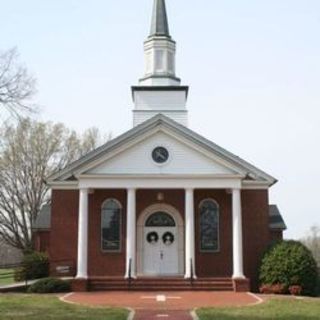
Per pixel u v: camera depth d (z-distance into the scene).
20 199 53.62
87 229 31.25
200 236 32.91
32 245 51.56
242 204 33.00
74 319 17.89
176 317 18.83
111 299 24.81
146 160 31.42
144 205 33.41
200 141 31.41
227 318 18.33
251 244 32.53
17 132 54.00
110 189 32.78
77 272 30.81
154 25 39.56
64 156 56.19
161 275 32.47
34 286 28.23
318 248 91.38
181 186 31.09
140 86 38.06
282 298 25.22
